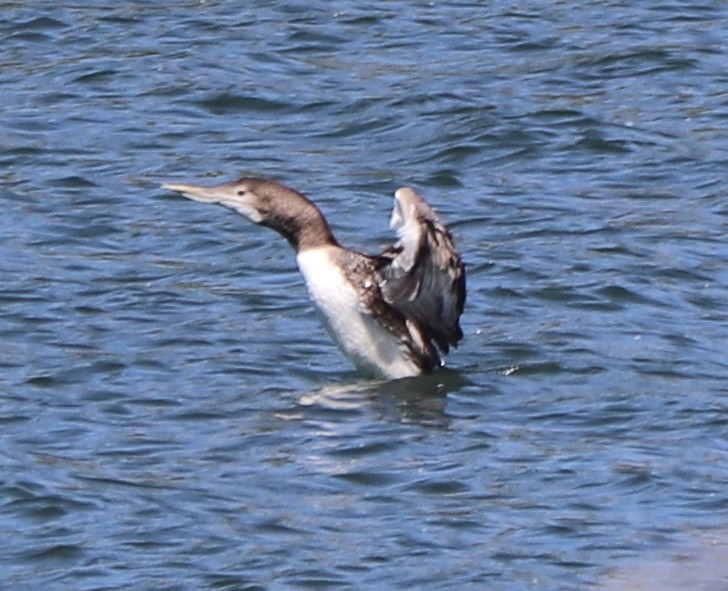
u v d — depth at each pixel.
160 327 15.70
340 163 20.38
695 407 13.89
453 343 14.67
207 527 11.87
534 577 11.13
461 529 11.80
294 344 15.33
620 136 20.75
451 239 14.30
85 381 14.46
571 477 12.58
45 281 16.86
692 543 11.50
